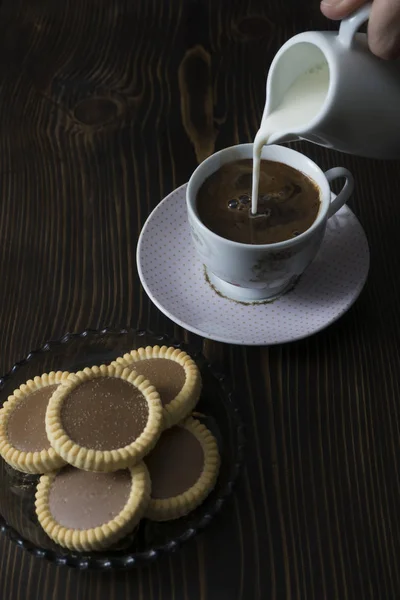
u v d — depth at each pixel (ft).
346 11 1.66
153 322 2.01
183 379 1.79
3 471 1.73
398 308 2.02
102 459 1.65
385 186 2.25
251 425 1.84
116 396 1.73
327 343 1.97
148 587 1.65
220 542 1.69
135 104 2.47
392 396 1.88
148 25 2.69
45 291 2.06
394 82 1.70
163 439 1.75
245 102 2.46
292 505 1.74
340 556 1.68
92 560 1.60
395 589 1.64
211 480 1.70
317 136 1.75
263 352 1.95
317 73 1.88
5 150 2.37
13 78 2.55
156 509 1.66
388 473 1.78
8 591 1.65
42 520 1.64
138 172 2.31
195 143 2.37
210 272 2.03
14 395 1.79
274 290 2.01
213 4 2.74
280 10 2.71
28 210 2.23
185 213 2.15
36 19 2.72
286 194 2.00
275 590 1.64
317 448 1.81
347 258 2.05
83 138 2.39
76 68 2.57
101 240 2.17
